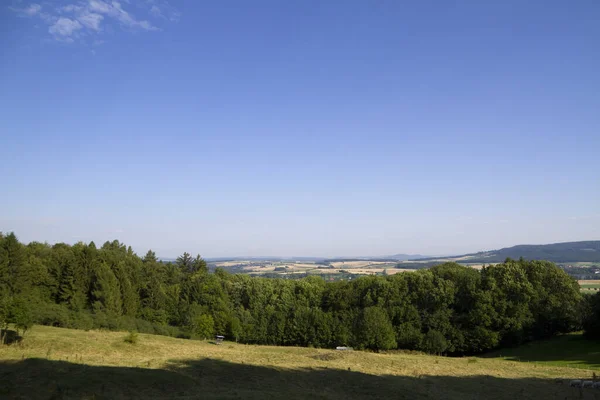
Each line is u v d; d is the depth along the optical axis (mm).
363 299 72812
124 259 79812
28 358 23297
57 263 65750
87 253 67688
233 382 25078
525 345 63375
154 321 70375
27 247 73688
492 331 62125
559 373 38969
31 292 59594
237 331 69375
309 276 85875
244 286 81750
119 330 57438
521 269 67062
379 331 61844
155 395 19672
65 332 42844
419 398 25375
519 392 28953
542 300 65062
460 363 44281
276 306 77062
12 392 17000
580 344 58531
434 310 67500
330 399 22578
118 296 65750
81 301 64062
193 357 33469
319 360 39031
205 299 75750
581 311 60562
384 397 24875
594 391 29938
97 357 29750
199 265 105938
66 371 21422
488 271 69188
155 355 33969
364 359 40531
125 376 21703
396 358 44250
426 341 61875
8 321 31750
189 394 20562
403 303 68625
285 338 68062
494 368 41312
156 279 78562
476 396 27219
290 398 21453
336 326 65562
